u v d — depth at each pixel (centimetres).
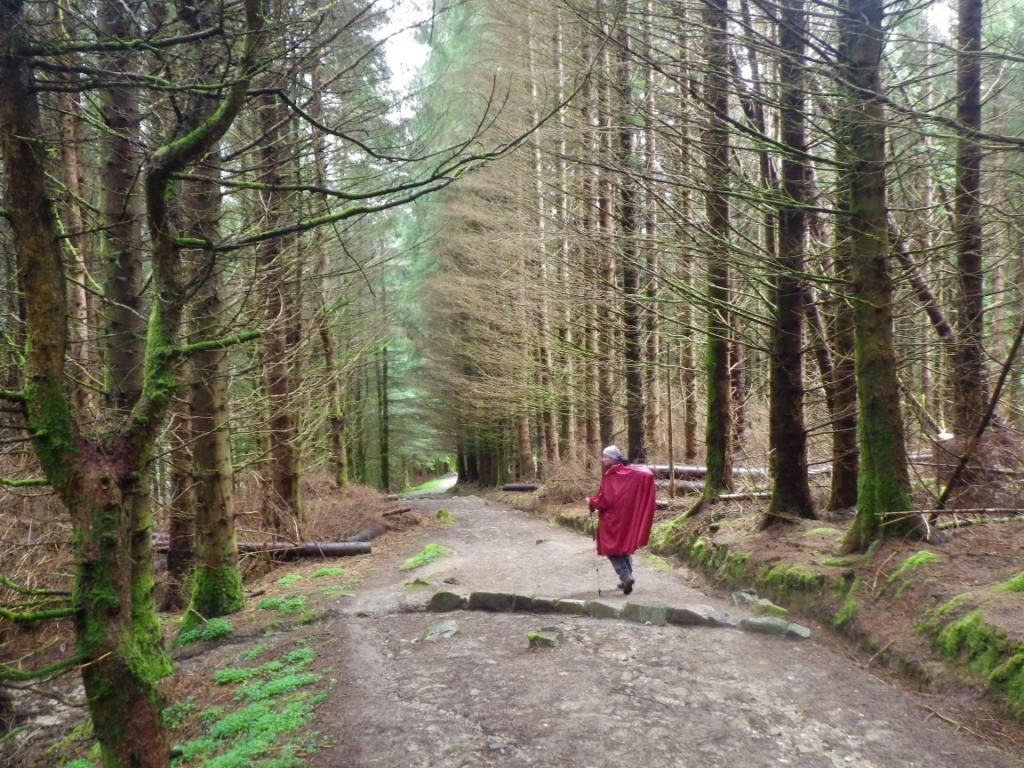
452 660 553
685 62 623
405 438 3341
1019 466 686
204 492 770
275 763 405
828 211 637
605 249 935
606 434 1556
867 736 404
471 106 1324
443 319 2352
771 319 828
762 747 394
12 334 519
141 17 385
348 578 911
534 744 405
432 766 388
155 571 982
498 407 2141
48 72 295
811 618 598
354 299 1172
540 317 1555
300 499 1238
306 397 1220
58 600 297
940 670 459
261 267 721
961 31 715
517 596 694
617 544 725
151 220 317
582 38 754
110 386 572
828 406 895
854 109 554
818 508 859
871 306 630
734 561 757
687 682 483
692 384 1458
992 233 761
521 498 1880
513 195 1305
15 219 278
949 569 538
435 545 1103
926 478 854
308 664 582
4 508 718
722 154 757
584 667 517
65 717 629
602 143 847
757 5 587
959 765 370
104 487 284
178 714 539
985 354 755
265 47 344
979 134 491
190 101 352
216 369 734
